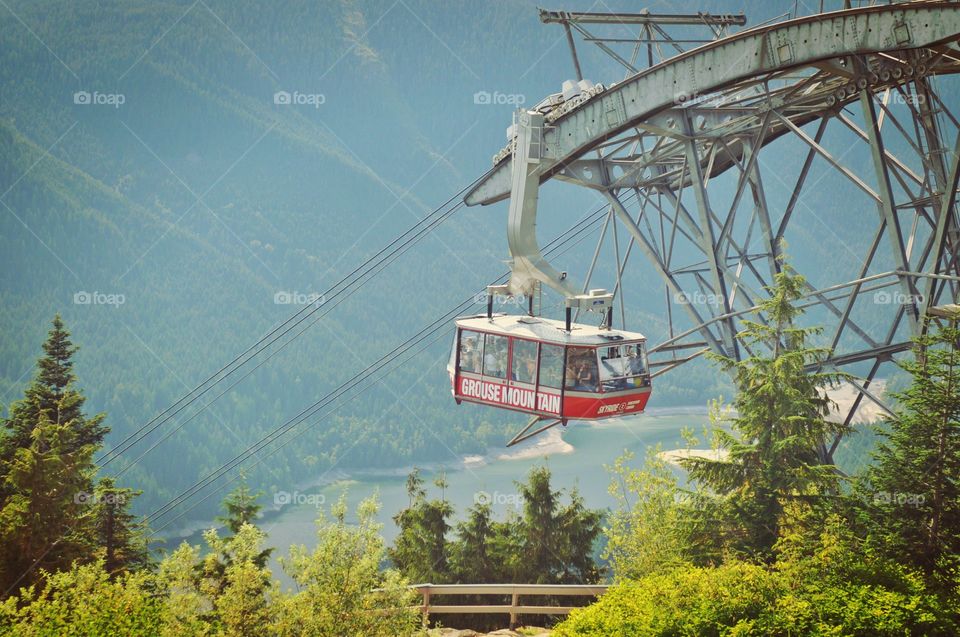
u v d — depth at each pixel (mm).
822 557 28625
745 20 51188
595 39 51500
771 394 36031
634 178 58000
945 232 40750
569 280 38719
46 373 53938
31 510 40344
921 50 41281
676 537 35938
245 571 25312
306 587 25703
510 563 61250
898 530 30703
